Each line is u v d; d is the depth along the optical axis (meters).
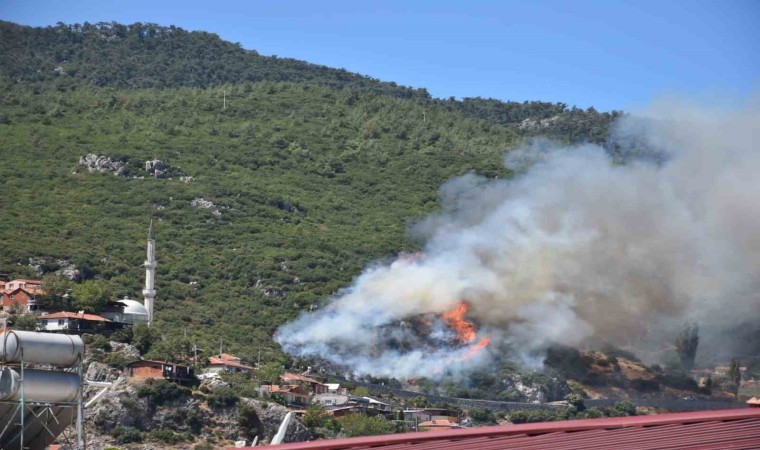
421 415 168.25
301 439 145.62
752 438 34.81
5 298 176.50
